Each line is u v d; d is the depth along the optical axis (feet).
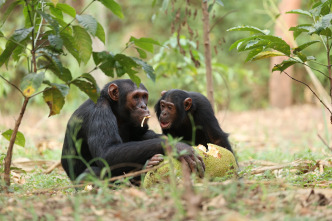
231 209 21.84
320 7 33.35
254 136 80.12
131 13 157.38
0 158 34.24
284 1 121.90
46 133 80.43
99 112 36.47
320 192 24.89
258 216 21.07
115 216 21.36
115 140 35.42
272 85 136.77
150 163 30.53
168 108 43.73
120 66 32.24
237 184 25.36
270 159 51.01
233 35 137.90
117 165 33.22
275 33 120.98
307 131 85.46
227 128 92.27
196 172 30.53
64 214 21.98
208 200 22.82
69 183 36.42
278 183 26.40
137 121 38.32
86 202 23.31
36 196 26.53
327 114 103.55
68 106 89.20
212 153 31.58
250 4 141.38
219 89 139.13
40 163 50.21
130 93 38.32
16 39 28.63
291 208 21.86
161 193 23.62
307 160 38.83
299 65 140.87
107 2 30.42
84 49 30.12
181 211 20.59
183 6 127.54
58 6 31.09
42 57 30.89
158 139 33.14
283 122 99.30
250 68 150.61
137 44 32.07
